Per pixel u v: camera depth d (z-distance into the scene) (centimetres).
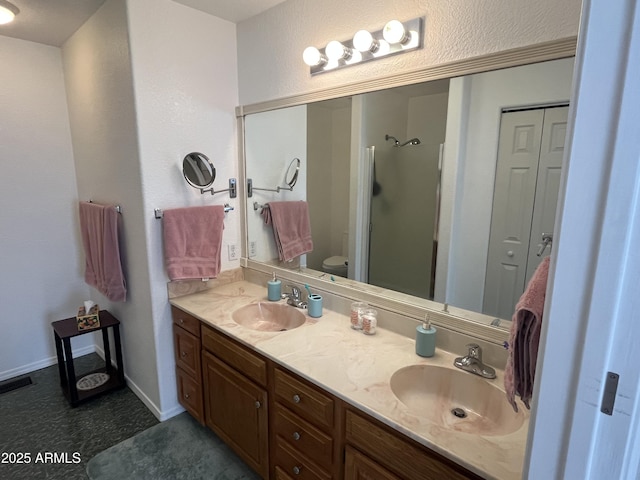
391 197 170
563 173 57
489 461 96
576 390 59
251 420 173
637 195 50
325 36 181
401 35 146
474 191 143
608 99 50
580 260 56
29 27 232
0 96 249
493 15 128
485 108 136
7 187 259
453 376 139
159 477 186
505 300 140
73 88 260
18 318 275
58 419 229
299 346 158
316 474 144
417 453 108
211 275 223
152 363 226
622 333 53
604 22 50
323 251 203
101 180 245
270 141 221
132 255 223
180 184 215
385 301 173
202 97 218
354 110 177
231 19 221
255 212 239
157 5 193
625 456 57
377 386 129
